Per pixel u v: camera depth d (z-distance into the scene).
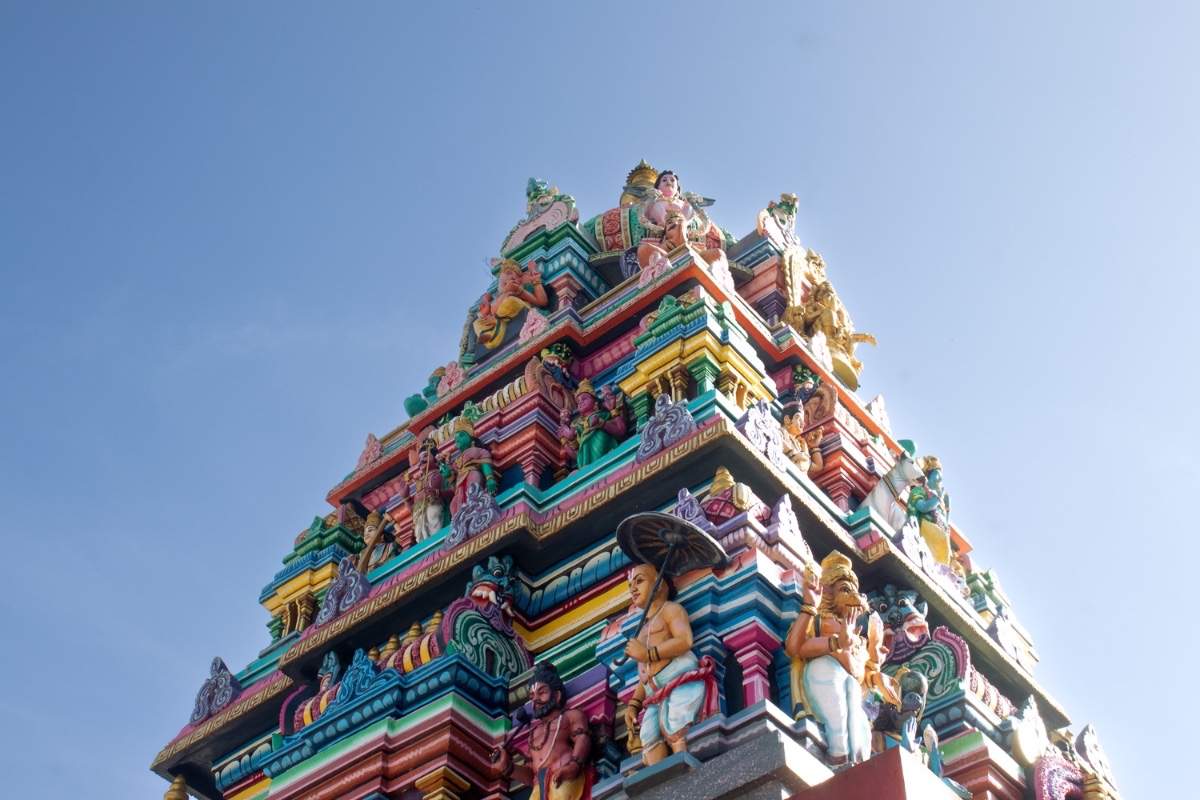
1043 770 19.03
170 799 22.97
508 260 26.05
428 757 18.53
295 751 19.84
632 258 25.64
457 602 19.66
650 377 21.73
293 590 25.28
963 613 20.86
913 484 22.53
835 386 24.09
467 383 24.61
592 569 20.19
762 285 25.62
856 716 15.99
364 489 25.83
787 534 17.86
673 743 15.75
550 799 17.03
